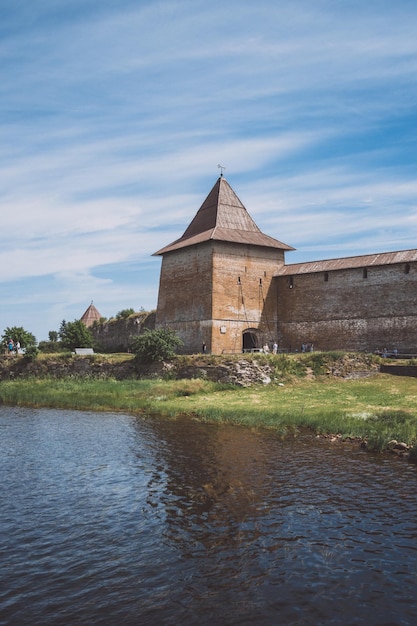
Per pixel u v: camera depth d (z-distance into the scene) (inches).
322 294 1535.4
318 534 408.8
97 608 311.7
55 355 1565.0
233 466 601.3
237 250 1582.2
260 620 298.7
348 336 1469.0
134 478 558.3
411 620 297.1
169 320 1689.2
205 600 319.3
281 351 1612.9
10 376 1603.1
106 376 1429.6
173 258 1699.1
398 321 1373.0
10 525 433.7
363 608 308.7
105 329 2292.1
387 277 1405.0
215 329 1508.4
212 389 1175.0
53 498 497.7
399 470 580.7
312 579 341.1
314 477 556.1
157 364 1355.8
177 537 407.5
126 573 352.8
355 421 797.2
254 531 416.2
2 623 297.1
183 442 726.5
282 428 799.7
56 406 1108.5
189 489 519.5
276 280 1653.5
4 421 922.1
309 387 1149.1
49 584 339.6
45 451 684.1
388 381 1137.4
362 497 491.2
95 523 436.8
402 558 368.2
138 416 952.3
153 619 300.5
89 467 603.5
